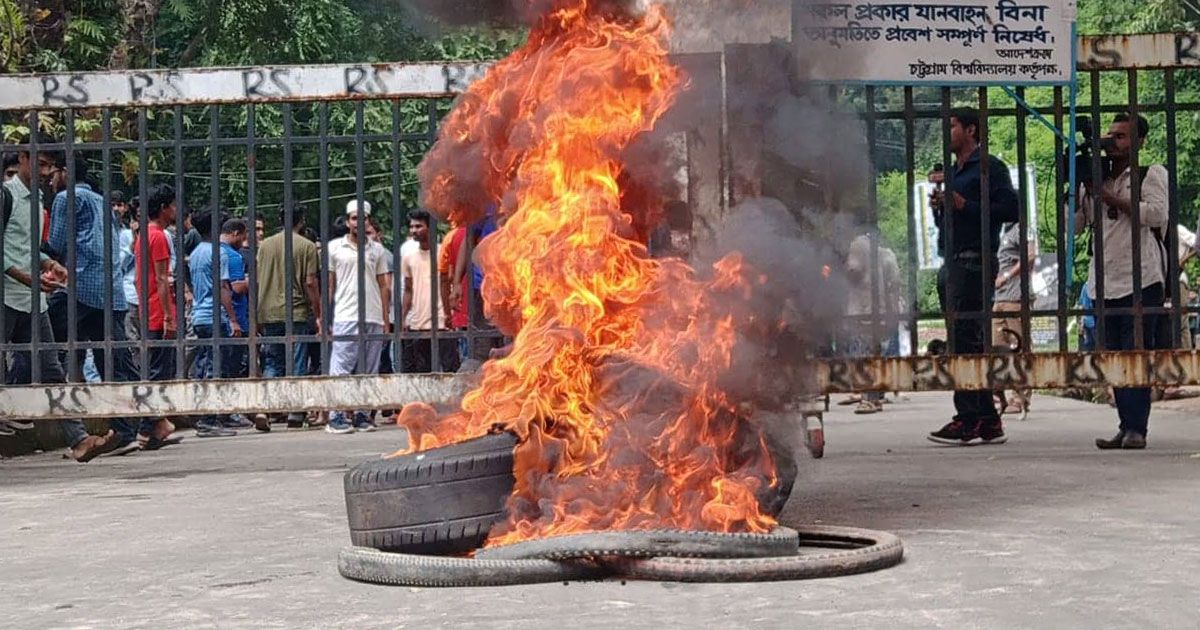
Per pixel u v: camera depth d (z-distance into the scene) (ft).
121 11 64.59
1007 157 84.53
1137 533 20.25
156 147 32.65
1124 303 33.71
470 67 31.45
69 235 32.81
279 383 32.14
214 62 75.82
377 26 73.97
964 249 33.65
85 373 44.06
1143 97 79.82
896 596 15.96
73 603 17.11
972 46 30.53
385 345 48.75
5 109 32.68
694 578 16.76
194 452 39.63
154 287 45.93
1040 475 27.68
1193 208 77.82
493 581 16.93
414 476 18.12
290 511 25.13
